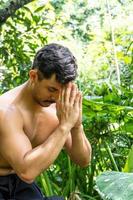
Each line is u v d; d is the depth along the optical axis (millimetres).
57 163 2875
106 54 6539
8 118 1941
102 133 2883
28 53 3557
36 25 3570
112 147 3023
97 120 2809
